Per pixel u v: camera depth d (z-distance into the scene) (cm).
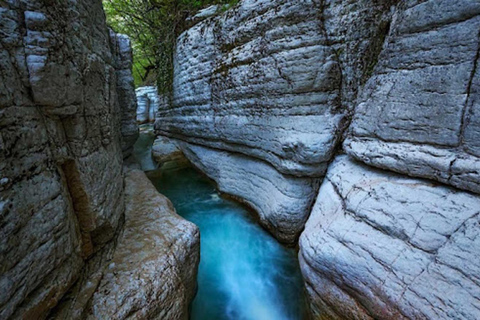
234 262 558
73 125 255
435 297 240
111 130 385
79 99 253
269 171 611
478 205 262
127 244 362
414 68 328
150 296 283
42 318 204
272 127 562
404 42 340
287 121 526
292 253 547
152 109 1961
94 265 297
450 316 226
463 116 281
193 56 823
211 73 744
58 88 215
